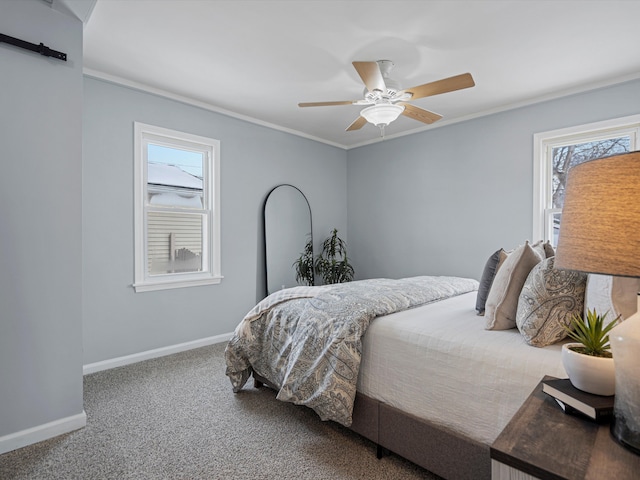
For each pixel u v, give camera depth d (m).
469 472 1.36
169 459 1.72
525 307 1.43
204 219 3.58
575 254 0.82
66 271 1.96
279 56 2.54
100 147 2.85
